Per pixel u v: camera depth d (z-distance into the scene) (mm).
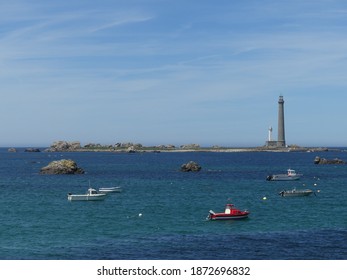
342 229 84562
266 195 141000
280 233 80562
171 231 82812
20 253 66688
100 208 112562
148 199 129875
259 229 84688
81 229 85000
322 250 67875
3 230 84000
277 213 104750
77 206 116062
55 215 101875
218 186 167375
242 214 95312
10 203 121438
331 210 109375
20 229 85062
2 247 70250
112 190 147125
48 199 129500
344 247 69625
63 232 82125
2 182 179750
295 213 104812
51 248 69500
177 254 65812
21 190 152000
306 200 129000
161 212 105875
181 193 144875
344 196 137875
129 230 83812
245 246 70438
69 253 66562
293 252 66812
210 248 69188
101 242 73562
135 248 69375
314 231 82500
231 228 85688
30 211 107750
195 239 75625
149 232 81812
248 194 143125
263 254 65812
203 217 98562
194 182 182875
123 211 107500
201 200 128125
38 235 79438
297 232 81562
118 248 69375
